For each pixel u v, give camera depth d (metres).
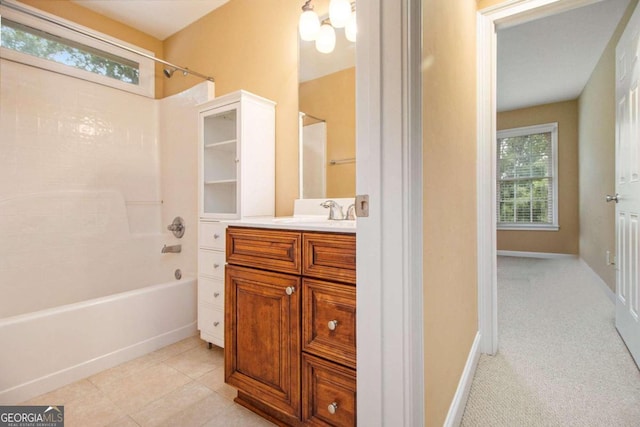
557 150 4.96
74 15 2.39
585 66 3.64
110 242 2.51
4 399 1.41
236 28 2.32
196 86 2.47
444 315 1.14
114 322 1.79
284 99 2.07
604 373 1.65
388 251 0.79
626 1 2.49
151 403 1.45
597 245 3.60
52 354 1.55
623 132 1.92
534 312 2.58
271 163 2.07
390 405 0.80
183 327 2.15
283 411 1.21
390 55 0.78
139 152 2.73
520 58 3.43
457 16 1.37
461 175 1.44
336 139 1.86
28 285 2.14
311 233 1.12
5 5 1.82
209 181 2.09
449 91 1.22
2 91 2.07
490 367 1.74
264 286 1.27
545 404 1.41
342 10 1.72
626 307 1.91
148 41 2.80
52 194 2.27
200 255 2.04
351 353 1.02
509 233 5.35
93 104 2.48
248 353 1.34
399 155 0.77
